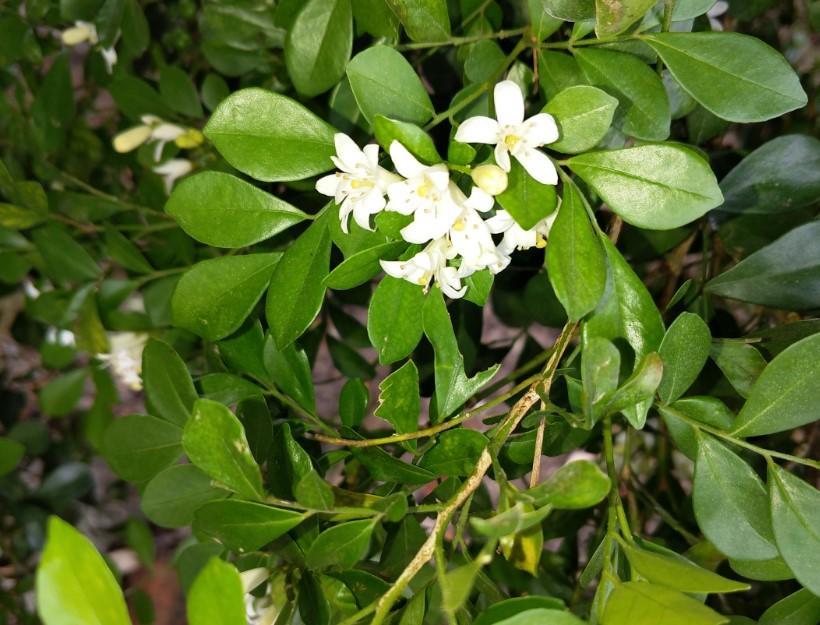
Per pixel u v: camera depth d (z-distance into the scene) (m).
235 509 0.22
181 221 0.25
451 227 0.22
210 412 0.21
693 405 0.24
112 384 0.41
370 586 0.25
